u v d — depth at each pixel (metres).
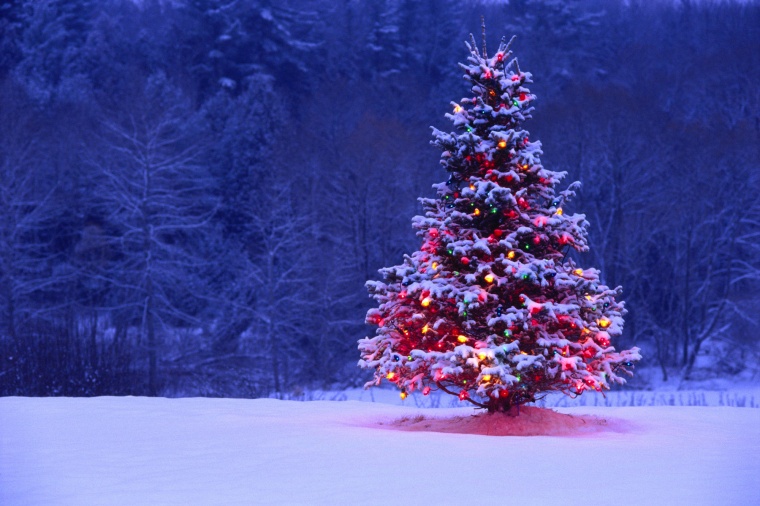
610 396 33.62
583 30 74.31
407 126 62.53
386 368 12.12
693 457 8.57
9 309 42.84
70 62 69.38
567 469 7.77
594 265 52.72
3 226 45.09
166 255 47.53
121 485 7.20
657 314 53.38
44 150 54.06
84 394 24.73
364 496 6.62
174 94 59.00
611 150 52.38
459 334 12.24
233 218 55.97
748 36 68.12
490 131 12.84
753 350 48.84
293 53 72.94
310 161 54.78
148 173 45.28
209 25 70.88
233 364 41.19
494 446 9.27
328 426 11.50
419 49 76.06
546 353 11.81
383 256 52.12
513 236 12.14
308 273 46.97
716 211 52.59
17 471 7.94
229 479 7.43
